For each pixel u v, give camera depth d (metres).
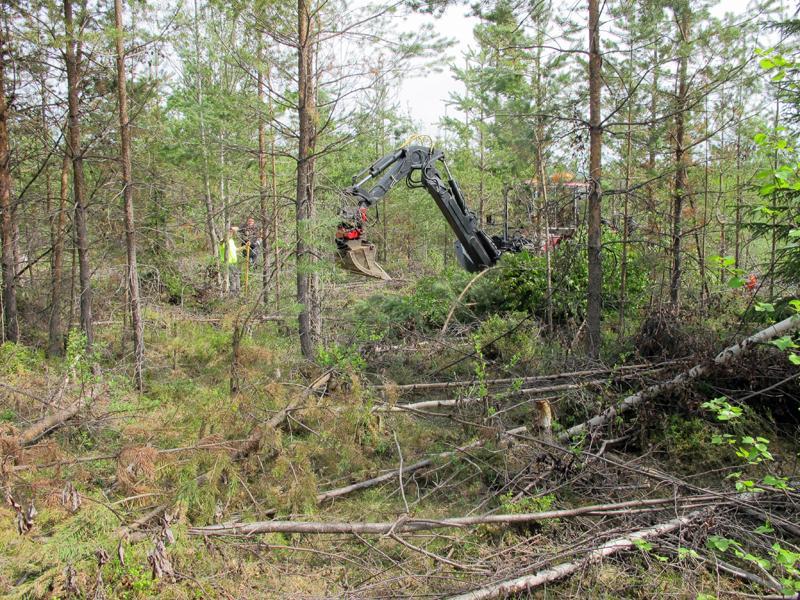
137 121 8.85
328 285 9.48
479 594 3.79
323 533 4.44
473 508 5.10
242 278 11.41
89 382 6.59
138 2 7.79
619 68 8.94
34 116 9.04
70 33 7.47
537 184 11.92
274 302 7.93
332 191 8.16
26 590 3.42
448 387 7.64
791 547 4.21
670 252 9.69
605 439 6.16
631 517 4.62
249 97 7.68
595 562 4.09
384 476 5.49
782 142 3.69
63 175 9.53
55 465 4.33
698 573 4.00
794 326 5.53
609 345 8.41
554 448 5.53
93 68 8.52
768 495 4.68
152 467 4.36
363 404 5.96
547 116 8.35
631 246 10.09
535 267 10.85
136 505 4.48
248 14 7.16
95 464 5.21
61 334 9.36
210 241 12.62
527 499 4.93
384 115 8.13
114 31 7.25
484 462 5.63
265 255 8.77
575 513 4.62
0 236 9.74
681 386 6.09
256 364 6.18
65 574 3.43
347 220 8.28
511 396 7.23
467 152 16.56
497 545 4.59
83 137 8.88
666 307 8.20
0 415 6.12
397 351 8.89
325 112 8.41
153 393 7.55
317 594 3.91
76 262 10.55
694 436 5.74
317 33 7.51
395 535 4.32
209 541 4.09
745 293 9.68
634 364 7.70
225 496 4.74
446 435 6.29
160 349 8.94
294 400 5.93
